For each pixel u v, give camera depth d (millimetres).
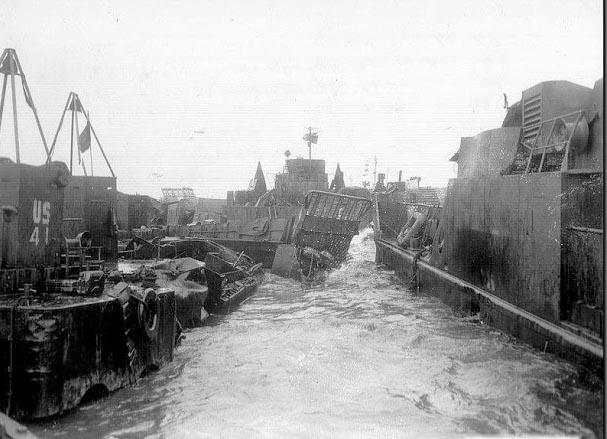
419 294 17031
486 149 12734
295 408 7211
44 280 7672
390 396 7590
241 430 6461
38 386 6078
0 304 6445
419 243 20719
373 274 22344
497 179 10555
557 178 8070
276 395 7637
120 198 21250
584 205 7875
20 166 7258
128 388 7547
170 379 8273
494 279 10734
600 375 6457
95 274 7500
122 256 15742
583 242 7562
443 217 15406
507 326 9914
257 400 7445
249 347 10312
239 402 7375
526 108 12117
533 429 6246
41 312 6129
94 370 6809
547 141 9945
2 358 6152
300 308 15000
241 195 37281
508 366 8125
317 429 6570
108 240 12336
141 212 21750
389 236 27594
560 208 7988
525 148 11734
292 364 9164
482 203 11492
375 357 9500
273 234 24844
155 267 12633
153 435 6355
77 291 7387
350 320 12984
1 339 6156
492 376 7910
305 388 7988
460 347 9641
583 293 7598
